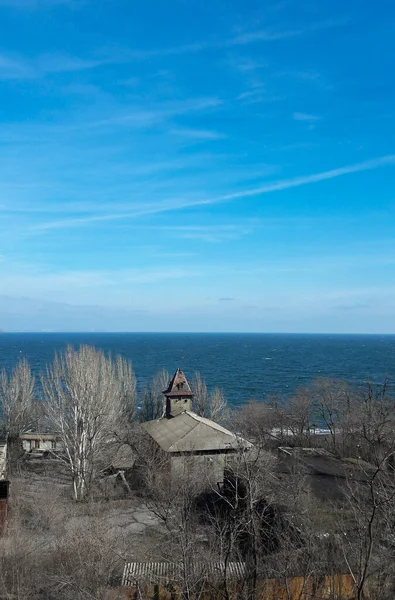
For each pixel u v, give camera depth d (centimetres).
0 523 3275
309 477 3488
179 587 2188
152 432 5094
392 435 4303
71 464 4459
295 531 2355
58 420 4931
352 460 3981
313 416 8525
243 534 2608
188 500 2927
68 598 2211
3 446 4956
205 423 4675
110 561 2469
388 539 2041
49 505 3606
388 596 1945
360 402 6694
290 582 2028
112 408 5216
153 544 3125
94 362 5119
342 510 2439
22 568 2541
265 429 6962
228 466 3581
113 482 4572
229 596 1956
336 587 2022
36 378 14775
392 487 2344
